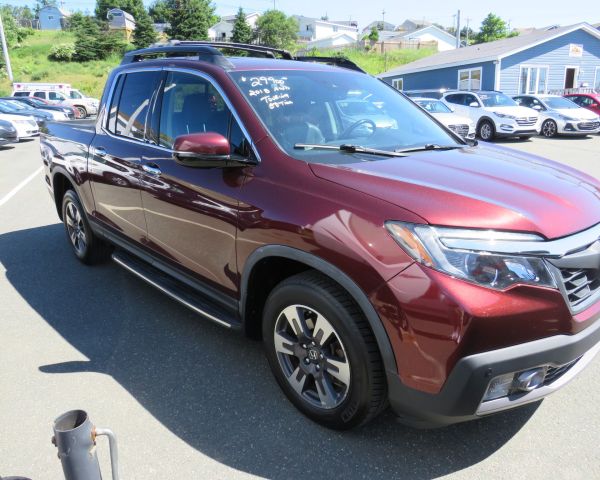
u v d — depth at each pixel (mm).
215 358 3371
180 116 3391
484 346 2039
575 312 2221
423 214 2170
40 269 5051
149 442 2600
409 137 3377
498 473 2371
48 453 2535
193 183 3074
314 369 2607
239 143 2943
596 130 17641
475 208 2209
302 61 3805
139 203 3674
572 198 2479
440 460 2457
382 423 2711
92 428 1724
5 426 2729
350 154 2863
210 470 2418
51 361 3361
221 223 2896
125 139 3912
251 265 2734
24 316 4023
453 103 19344
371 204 2295
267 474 2391
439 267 2080
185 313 4035
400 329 2135
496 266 2082
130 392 3016
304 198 2502
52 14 110188
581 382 3049
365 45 65688
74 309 4133
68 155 4723
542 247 2146
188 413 2820
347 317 2312
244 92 3074
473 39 85938
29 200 8398
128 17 89812
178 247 3354
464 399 2076
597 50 28844
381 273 2160
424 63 33500
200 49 3473
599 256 2314
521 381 2143
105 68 58781
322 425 2660
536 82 28047
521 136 17516
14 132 16219
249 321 2982
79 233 5047
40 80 51906
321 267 2354
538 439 2580
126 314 4027
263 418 2764
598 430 2631
